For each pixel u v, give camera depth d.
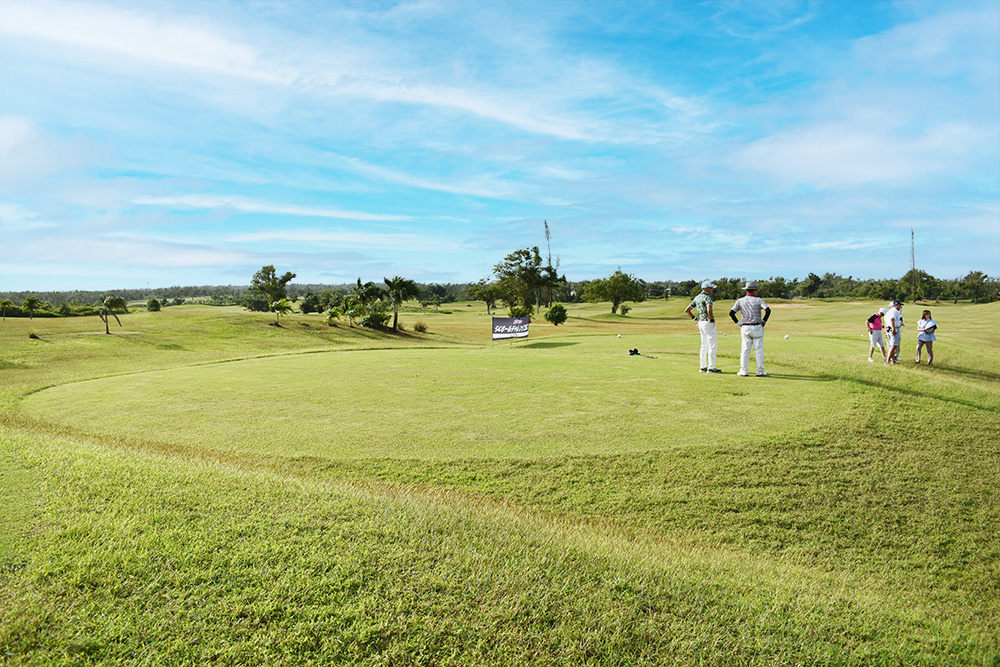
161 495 5.96
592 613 4.34
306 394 13.23
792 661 4.10
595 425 10.01
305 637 3.78
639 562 5.27
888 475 8.24
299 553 4.81
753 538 6.71
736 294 134.88
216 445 9.41
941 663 4.41
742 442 8.97
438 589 4.45
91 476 6.46
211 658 3.57
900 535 6.95
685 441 9.04
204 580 4.32
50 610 3.82
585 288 96.94
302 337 47.91
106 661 3.46
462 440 9.33
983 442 9.59
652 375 14.83
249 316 53.75
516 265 102.75
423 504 6.37
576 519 6.89
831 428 9.70
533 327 63.47
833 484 7.91
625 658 3.89
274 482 6.82
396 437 9.57
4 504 5.56
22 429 10.71
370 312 59.19
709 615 4.51
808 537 6.79
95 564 4.41
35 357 29.98
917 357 19.39
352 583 4.41
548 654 3.87
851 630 4.64
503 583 4.60
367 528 5.42
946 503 7.66
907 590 5.98
